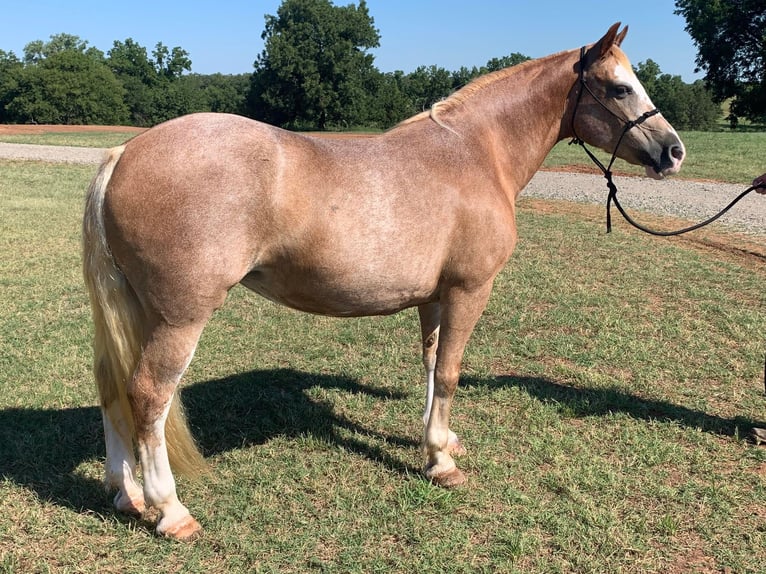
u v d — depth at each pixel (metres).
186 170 2.44
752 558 2.75
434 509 3.06
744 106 44.84
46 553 2.68
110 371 2.84
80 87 61.06
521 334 5.61
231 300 6.48
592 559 2.72
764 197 13.97
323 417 4.02
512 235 3.10
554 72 3.31
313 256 2.66
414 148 2.93
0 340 5.07
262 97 55.12
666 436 3.83
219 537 2.82
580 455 3.57
